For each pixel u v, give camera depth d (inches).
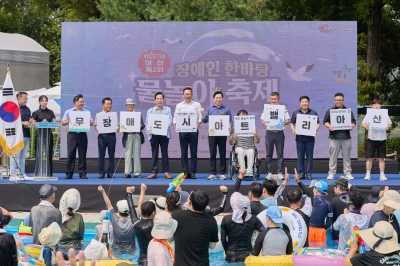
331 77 628.7
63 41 630.5
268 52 630.5
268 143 544.7
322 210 402.6
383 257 246.8
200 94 634.2
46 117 551.2
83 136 554.9
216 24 631.2
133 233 357.4
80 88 633.0
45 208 327.0
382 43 1130.0
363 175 592.7
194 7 871.1
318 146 629.0
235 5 869.8
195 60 633.0
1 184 519.8
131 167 560.1
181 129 540.7
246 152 534.0
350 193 344.8
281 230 311.9
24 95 550.6
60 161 634.8
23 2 1829.5
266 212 311.6
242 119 535.5
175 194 316.5
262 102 632.4
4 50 914.1
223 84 633.0
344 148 541.0
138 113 550.9
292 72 630.5
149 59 634.2
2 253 234.7
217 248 387.5
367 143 542.0
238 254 329.4
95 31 631.8
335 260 295.0
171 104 634.8
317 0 979.9
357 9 858.8
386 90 1211.2
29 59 946.7
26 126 550.6
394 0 866.8
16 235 374.0
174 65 634.2
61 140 635.5
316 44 628.4
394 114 920.9
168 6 887.1
